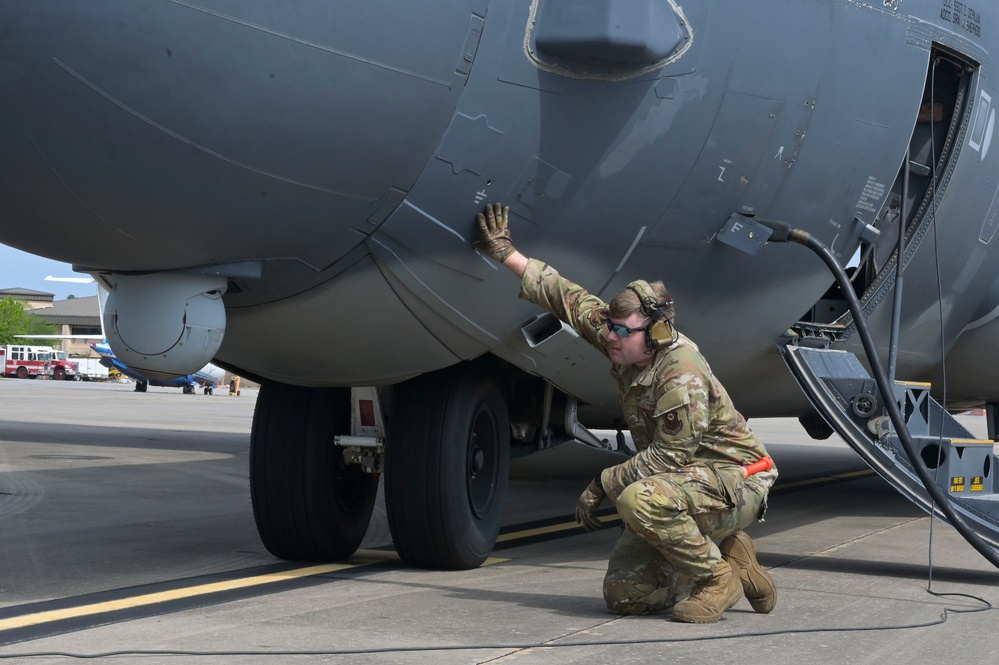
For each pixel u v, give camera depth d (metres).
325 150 5.13
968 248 8.92
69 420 25.95
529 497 12.03
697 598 5.33
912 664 4.66
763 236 6.70
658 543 5.16
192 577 6.61
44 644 4.74
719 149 6.36
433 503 6.50
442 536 6.57
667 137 6.11
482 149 5.57
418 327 6.09
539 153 5.75
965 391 11.36
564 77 5.69
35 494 11.27
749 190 6.62
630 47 5.59
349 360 6.34
